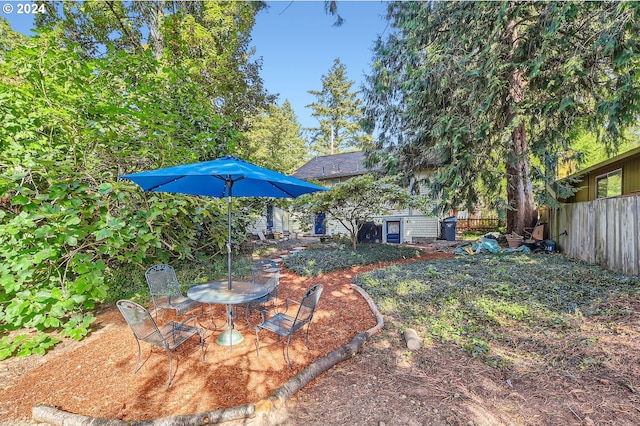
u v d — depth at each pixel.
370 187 9.12
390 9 9.70
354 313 4.86
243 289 3.94
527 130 9.86
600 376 2.86
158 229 4.92
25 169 4.04
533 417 2.42
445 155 9.96
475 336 3.87
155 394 2.76
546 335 3.76
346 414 2.54
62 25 11.25
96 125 4.74
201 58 12.26
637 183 8.26
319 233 17.91
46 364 3.29
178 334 3.37
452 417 2.46
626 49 6.25
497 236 11.80
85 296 4.00
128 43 12.66
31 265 3.78
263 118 20.94
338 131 32.81
